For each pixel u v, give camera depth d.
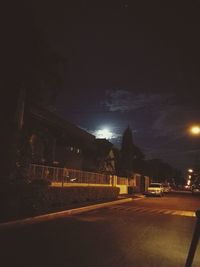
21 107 19.56
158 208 31.08
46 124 34.62
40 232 14.46
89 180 37.34
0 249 10.84
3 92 19.38
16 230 14.69
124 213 24.80
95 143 49.16
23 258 9.85
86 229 16.02
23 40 19.34
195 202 42.69
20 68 19.50
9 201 17.09
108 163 49.81
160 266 9.82
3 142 19.25
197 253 12.30
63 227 16.33
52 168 27.94
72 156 43.50
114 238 13.94
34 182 22.16
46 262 9.52
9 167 19.19
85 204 28.92
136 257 10.77
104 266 9.41
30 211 19.12
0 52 18.83
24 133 21.02
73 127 42.41
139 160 87.19
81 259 10.05
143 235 15.20
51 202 24.08
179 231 17.12
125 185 56.81
